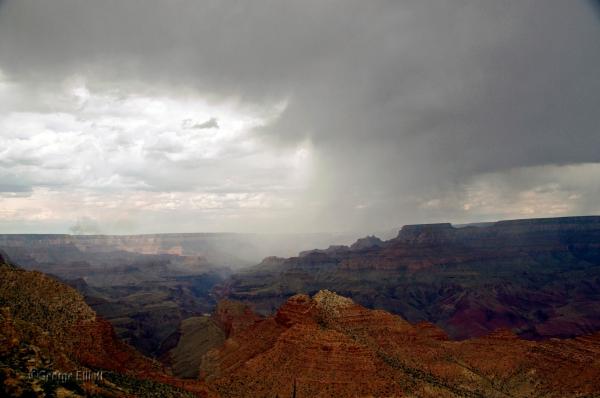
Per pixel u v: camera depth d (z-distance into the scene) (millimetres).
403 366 129125
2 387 59625
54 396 62969
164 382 116438
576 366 131250
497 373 138000
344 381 109000
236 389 115000
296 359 118688
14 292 119188
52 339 90812
